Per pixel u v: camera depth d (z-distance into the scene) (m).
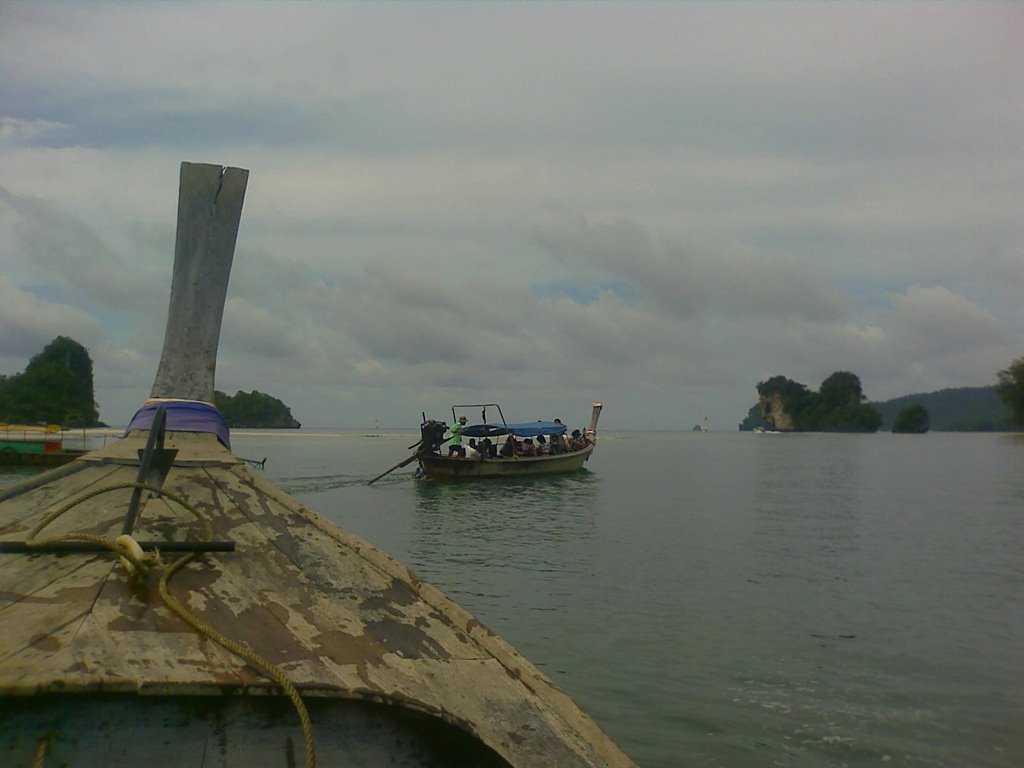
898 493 36.84
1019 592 15.48
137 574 3.98
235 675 3.31
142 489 4.74
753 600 14.70
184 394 6.54
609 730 9.12
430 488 34.81
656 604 14.34
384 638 4.14
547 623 13.07
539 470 40.44
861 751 8.66
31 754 3.13
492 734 3.68
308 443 96.38
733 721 9.36
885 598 14.94
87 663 3.22
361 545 5.11
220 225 6.87
